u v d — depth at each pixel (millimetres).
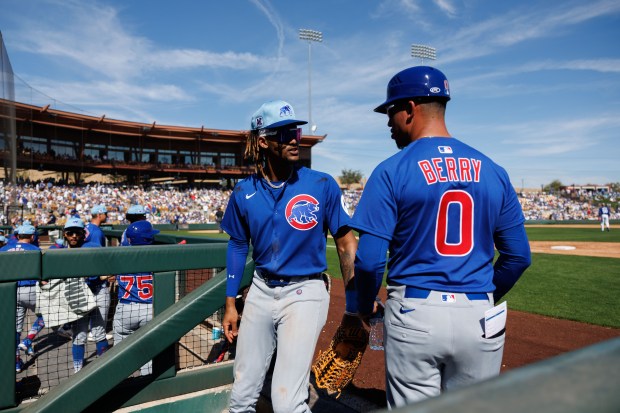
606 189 87438
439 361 1628
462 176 1647
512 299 6805
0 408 2428
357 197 53000
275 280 2217
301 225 2180
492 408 365
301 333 2137
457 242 1623
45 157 42062
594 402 383
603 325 5180
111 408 2701
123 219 35125
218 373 3031
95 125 44781
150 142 50406
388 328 1726
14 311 2457
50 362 3855
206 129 50000
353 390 3145
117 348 2652
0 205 8141
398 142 1940
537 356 4027
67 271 2596
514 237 1770
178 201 44125
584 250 15586
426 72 1788
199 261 3047
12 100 8289
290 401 2066
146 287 3729
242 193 2309
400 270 1685
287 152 2223
